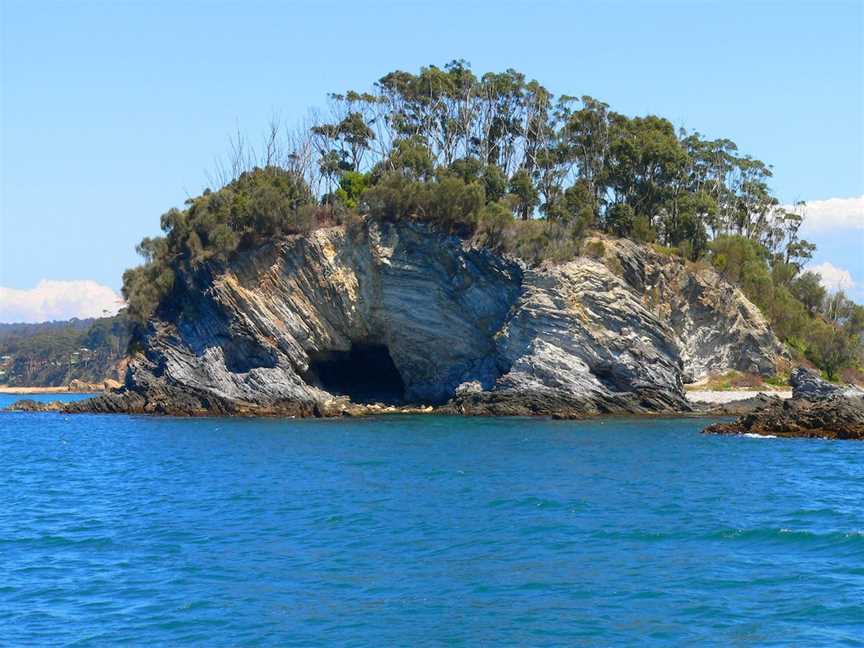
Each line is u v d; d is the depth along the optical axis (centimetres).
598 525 4219
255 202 11575
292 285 11538
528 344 10906
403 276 11494
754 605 2981
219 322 11562
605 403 10662
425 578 3341
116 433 9588
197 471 6444
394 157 12331
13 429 10425
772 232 17288
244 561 3609
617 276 11400
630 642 2677
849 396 8962
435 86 13350
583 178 13350
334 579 3338
